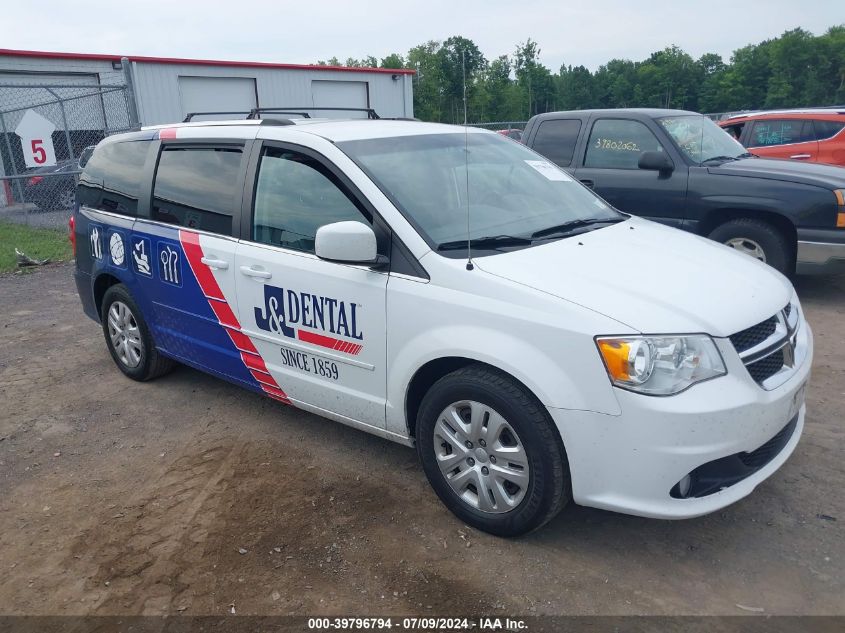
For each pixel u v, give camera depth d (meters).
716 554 3.04
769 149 10.90
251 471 3.89
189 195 4.39
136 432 4.46
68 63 18.23
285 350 3.89
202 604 2.86
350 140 3.74
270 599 2.87
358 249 3.21
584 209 4.14
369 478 3.77
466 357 3.02
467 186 3.49
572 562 3.02
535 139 8.07
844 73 81.06
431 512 3.42
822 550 3.03
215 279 4.17
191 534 3.33
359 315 3.43
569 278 3.00
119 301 5.14
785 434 3.17
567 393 2.78
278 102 22.66
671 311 2.81
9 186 16.12
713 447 2.70
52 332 6.67
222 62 20.98
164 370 5.23
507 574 2.96
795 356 3.18
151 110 19.73
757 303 3.05
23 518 3.54
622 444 2.73
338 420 3.82
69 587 3.00
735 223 6.73
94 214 5.24
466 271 3.08
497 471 3.07
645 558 3.03
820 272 6.44
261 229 3.94
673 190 6.97
